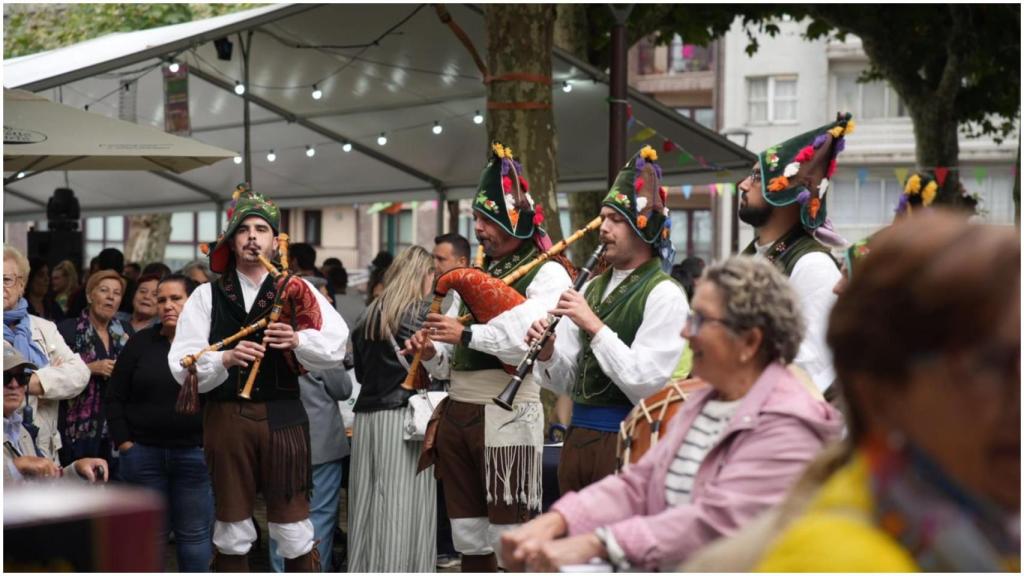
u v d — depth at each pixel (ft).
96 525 3.85
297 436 16.20
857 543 4.26
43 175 47.29
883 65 55.98
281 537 16.21
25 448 15.15
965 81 66.03
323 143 41.78
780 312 8.66
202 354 15.76
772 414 8.49
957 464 4.13
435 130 38.04
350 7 29.86
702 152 37.32
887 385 4.15
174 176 47.93
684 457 9.07
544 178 28.66
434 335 15.02
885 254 4.14
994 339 3.92
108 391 17.85
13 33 69.62
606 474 13.41
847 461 4.64
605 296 13.85
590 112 36.04
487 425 15.60
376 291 27.99
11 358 14.52
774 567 4.47
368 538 18.15
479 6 29.84
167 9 67.05
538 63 28.78
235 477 16.02
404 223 116.26
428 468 18.28
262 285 16.19
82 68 25.72
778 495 8.32
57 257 42.32
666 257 14.11
